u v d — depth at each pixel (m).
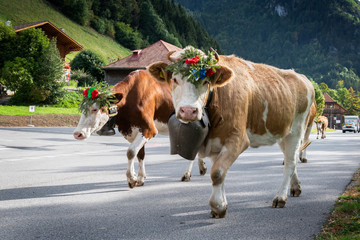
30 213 4.78
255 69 5.11
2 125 23.55
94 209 4.99
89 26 121.38
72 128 23.89
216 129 4.35
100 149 13.16
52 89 37.56
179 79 4.04
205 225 4.28
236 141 4.36
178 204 5.26
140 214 4.74
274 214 4.74
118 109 6.43
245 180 7.25
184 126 4.30
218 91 4.33
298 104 5.50
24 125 24.58
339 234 3.91
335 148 15.93
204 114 4.28
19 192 6.03
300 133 5.56
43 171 8.20
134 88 6.63
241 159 10.93
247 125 4.71
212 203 4.50
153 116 6.87
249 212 4.84
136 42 129.38
